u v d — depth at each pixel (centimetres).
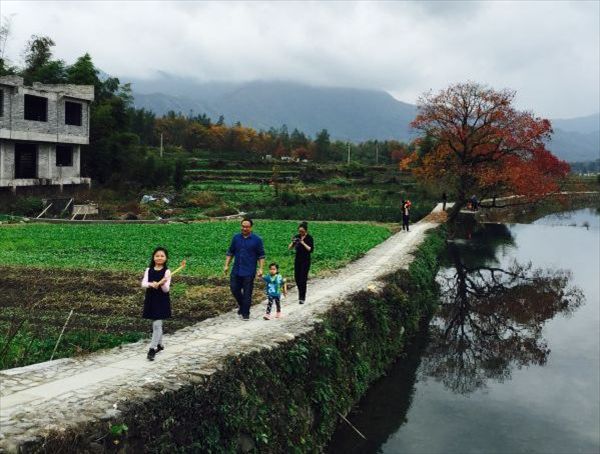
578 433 1538
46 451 672
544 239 5375
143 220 4462
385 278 2188
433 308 2769
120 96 6256
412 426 1533
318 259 2722
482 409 1678
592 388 1870
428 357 2130
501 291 3266
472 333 2455
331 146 16025
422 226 4628
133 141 6144
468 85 4962
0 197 4375
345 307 1664
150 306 1068
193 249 2912
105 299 1730
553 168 5172
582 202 9981
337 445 1364
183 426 860
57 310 1596
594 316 2772
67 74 5903
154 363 1037
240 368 1051
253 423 996
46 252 2688
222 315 1510
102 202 5031
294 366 1203
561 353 2223
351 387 1510
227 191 7462
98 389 875
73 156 5153
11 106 4288
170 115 17588
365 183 9525
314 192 7938
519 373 1994
